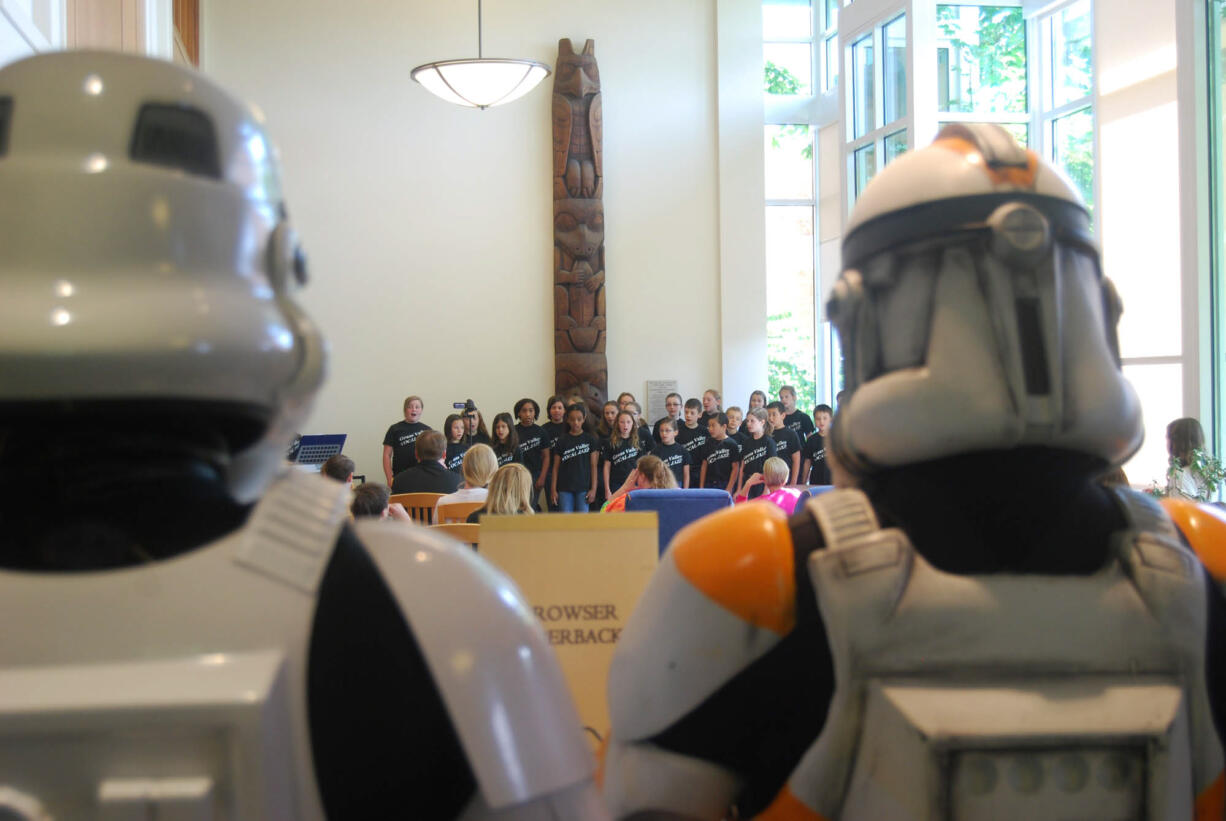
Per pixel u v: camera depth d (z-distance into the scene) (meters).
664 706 0.94
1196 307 7.20
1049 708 0.85
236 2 10.02
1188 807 0.87
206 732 0.59
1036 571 0.90
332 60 10.12
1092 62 9.02
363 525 0.74
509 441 8.48
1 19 3.32
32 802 0.59
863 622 0.86
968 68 10.20
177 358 0.62
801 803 0.90
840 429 0.96
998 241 0.88
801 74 12.41
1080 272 0.92
